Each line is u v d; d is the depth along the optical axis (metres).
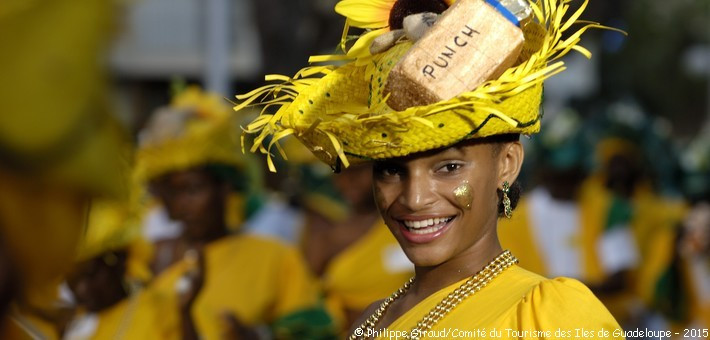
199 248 9.49
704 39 45.59
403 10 4.75
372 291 10.70
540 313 4.18
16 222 2.61
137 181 7.43
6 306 2.66
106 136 2.61
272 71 19.23
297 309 9.98
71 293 7.29
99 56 2.55
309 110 4.77
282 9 19.05
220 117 9.84
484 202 4.51
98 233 7.21
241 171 9.97
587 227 13.53
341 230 11.52
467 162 4.44
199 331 9.06
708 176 15.81
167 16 25.69
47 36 2.49
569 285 4.27
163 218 10.37
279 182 13.12
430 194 4.43
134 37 2.61
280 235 12.84
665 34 44.94
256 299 9.76
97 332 7.43
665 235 14.09
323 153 4.59
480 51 4.24
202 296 9.54
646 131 14.91
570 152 13.27
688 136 45.78
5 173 2.56
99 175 2.59
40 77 2.48
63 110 2.50
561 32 4.44
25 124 2.48
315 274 11.77
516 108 4.30
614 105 15.61
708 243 14.19
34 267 2.67
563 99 26.11
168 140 9.59
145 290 8.04
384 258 10.69
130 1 2.58
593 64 29.80
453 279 4.59
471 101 4.14
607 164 14.16
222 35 14.11
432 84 4.21
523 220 12.30
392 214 4.55
